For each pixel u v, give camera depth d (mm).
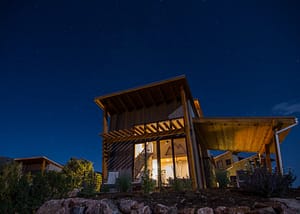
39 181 6918
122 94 12984
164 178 11961
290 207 4551
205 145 16172
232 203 4961
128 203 5172
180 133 11117
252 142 13586
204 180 12906
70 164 16234
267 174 5836
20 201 6270
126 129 12742
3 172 6875
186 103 12039
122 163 12070
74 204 5480
